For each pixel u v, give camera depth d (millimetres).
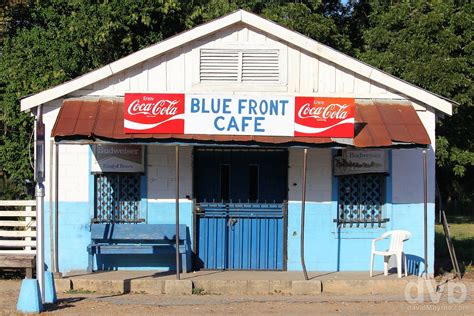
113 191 12656
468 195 37906
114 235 12305
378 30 22297
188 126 11523
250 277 11953
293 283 11492
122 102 12305
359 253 12656
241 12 12258
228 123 11570
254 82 12461
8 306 10227
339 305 10508
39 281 10172
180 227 12547
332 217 12641
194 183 12750
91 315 9664
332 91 12461
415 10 21734
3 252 12617
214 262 12773
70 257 12523
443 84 20125
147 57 12266
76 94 12375
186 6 20172
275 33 12312
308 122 11555
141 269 12664
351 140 11484
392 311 10125
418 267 12594
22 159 17438
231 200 12875
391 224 12617
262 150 12891
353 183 12766
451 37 20719
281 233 12789
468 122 22469
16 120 17344
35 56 18609
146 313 9812
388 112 12133
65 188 12531
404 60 21141
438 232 23359
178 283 11398
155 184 12648
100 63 19156
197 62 12422
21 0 19656
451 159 22781
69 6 19562
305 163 11594
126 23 18812
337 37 23047
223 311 10000
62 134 11289
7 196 14469
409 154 12656
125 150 12586
